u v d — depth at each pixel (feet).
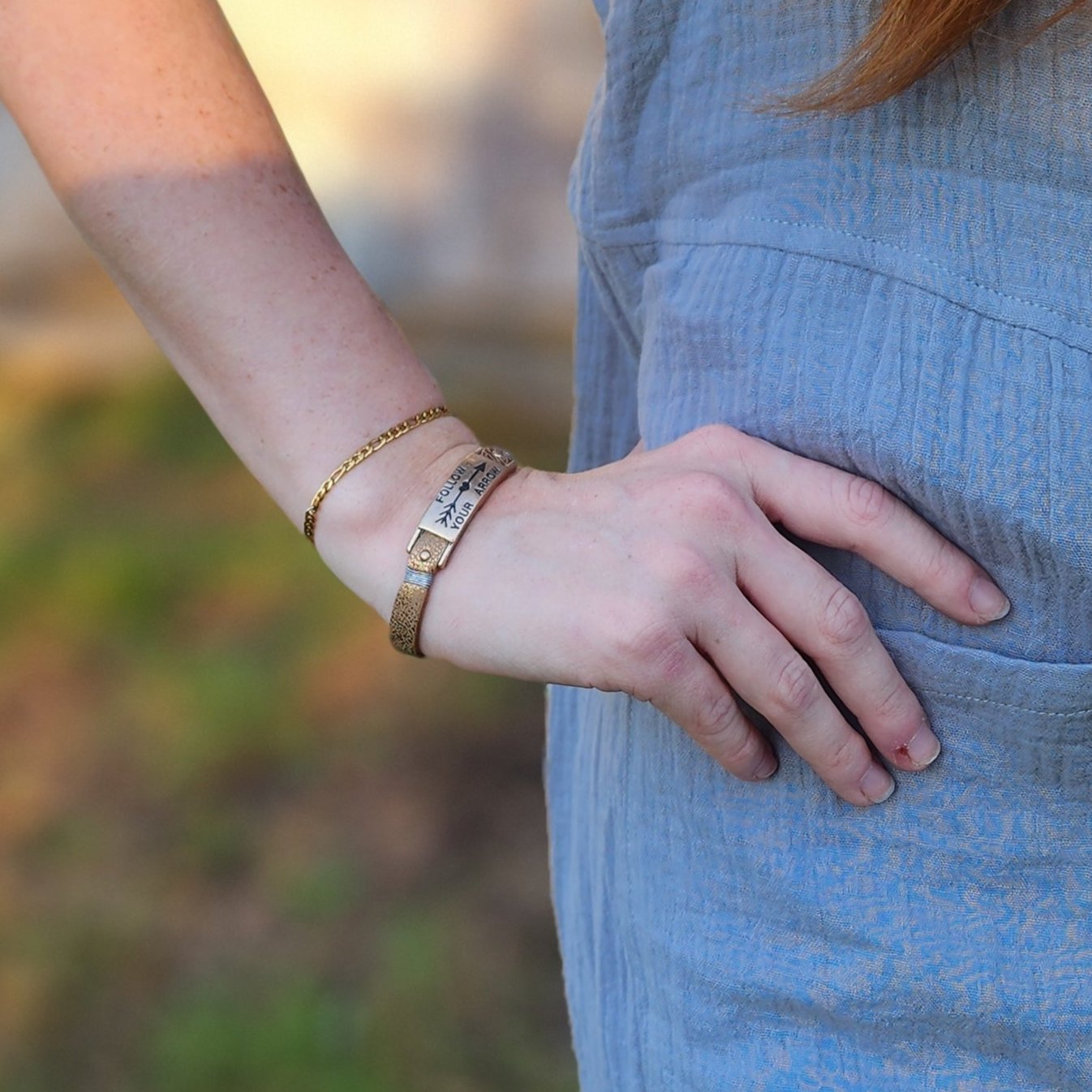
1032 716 2.84
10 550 8.09
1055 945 2.88
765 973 2.97
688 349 2.97
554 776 3.53
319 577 7.79
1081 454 2.79
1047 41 2.76
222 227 3.04
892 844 2.92
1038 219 2.80
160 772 6.54
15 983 5.47
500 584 2.95
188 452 9.05
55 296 10.30
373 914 5.76
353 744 6.66
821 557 2.95
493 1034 5.24
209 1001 5.38
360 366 3.06
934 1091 2.92
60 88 3.03
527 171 10.00
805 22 2.86
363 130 10.16
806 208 2.89
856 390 2.85
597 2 3.11
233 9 10.19
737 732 2.93
